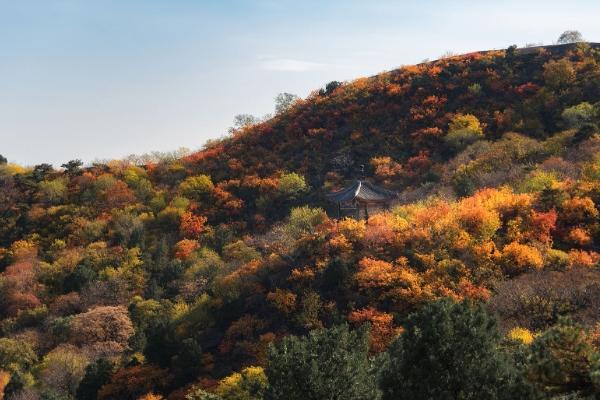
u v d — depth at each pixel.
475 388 17.20
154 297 58.88
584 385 12.13
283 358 19.69
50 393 40.09
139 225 76.38
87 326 52.31
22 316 59.69
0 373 46.94
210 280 57.91
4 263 74.62
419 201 58.00
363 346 22.34
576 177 53.09
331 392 19.12
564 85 85.88
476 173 62.97
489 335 18.06
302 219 62.00
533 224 44.28
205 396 29.45
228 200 81.19
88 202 88.00
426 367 17.52
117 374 39.88
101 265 67.06
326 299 42.31
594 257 40.59
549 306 34.47
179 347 41.69
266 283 47.28
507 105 86.25
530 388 15.98
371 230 47.88
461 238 43.84
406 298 39.16
